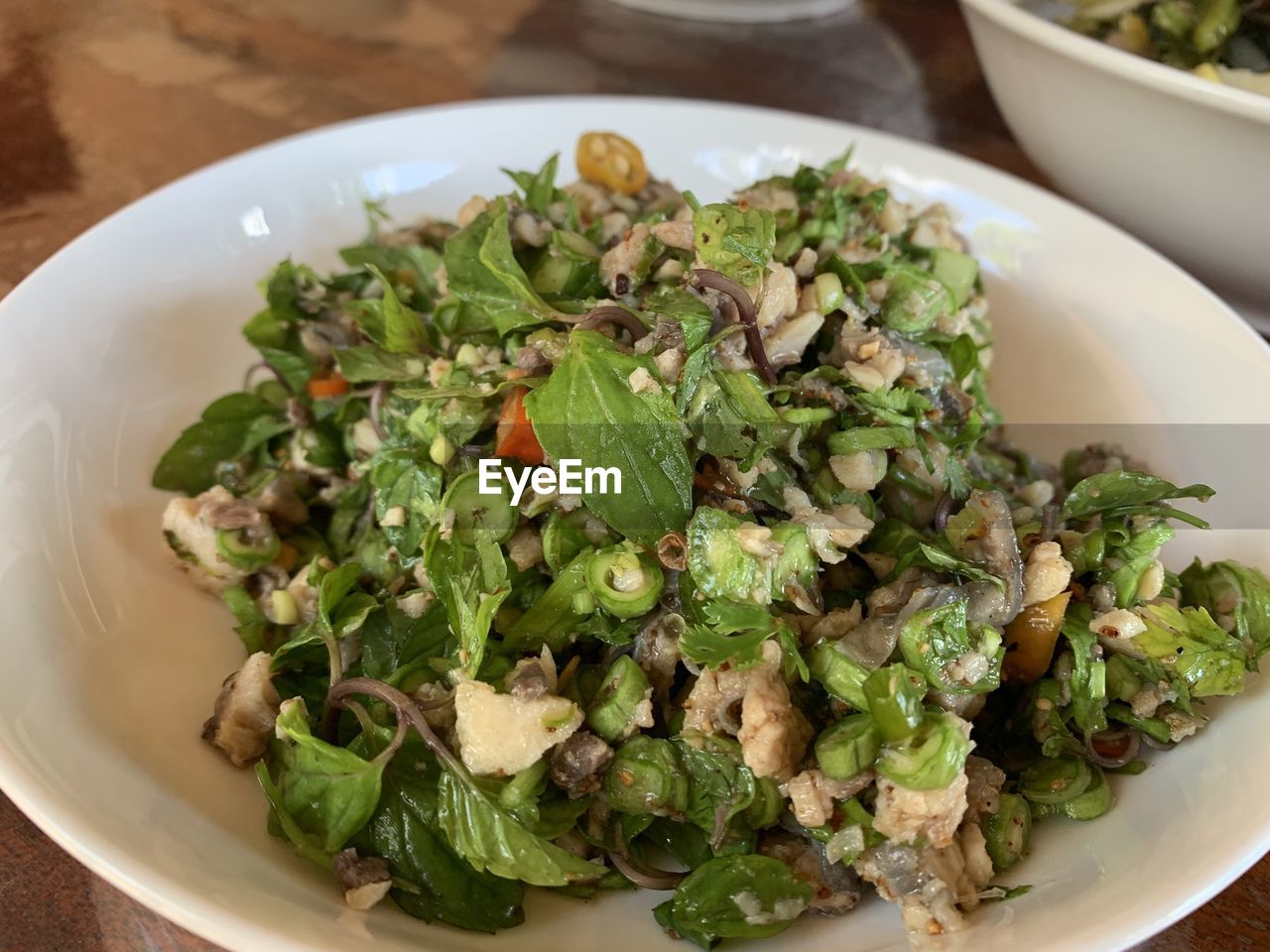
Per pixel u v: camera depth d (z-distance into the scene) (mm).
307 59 393
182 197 253
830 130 311
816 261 223
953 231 285
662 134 309
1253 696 180
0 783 143
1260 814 154
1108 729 190
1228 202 295
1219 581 200
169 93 362
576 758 170
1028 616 186
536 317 205
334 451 239
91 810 145
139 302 236
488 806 163
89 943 157
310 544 227
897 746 160
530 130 303
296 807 167
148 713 178
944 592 178
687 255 213
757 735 163
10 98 349
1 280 275
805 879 168
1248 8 341
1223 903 172
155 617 200
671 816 175
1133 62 285
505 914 163
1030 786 180
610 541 190
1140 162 307
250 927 134
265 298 255
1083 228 285
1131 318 268
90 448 212
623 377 181
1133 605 191
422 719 170
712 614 170
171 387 237
